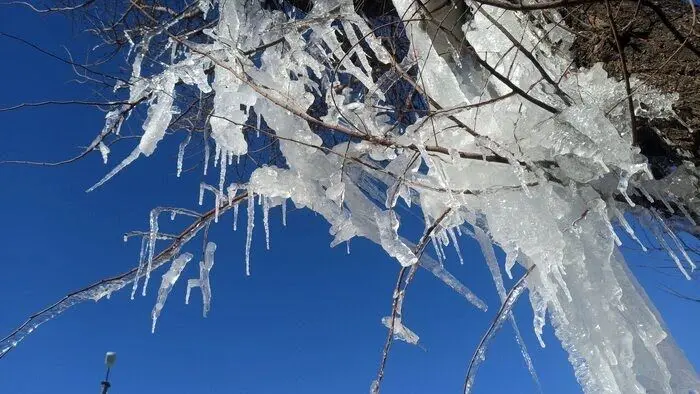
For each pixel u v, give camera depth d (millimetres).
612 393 2252
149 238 2506
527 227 2307
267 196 2516
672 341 2418
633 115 2271
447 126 2371
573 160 2379
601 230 2365
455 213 2377
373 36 2500
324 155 2527
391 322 2578
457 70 2523
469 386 2471
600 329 2303
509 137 2428
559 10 2631
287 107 2279
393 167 2424
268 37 2594
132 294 2451
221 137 2393
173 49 2611
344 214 2533
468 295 2566
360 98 2695
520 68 2500
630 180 2424
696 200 2479
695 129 2479
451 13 2455
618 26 2584
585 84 2518
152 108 2469
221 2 2609
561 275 2350
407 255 2307
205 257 2598
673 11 2617
